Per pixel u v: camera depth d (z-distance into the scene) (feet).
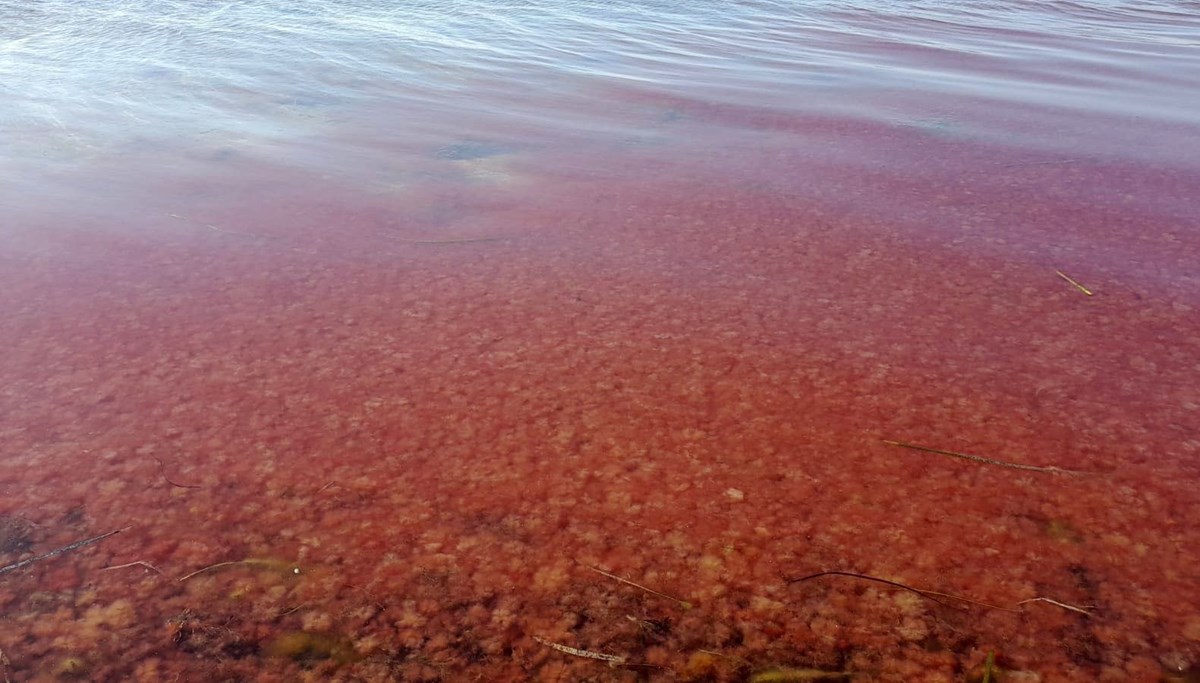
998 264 10.73
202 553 6.50
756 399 8.13
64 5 27.20
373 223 12.23
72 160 14.80
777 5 28.19
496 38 23.98
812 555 6.39
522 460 7.36
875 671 5.56
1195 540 6.43
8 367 8.73
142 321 9.61
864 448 7.44
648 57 22.11
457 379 8.48
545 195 13.24
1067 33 24.40
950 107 17.57
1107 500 6.82
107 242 11.64
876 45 23.20
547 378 8.48
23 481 7.20
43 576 6.32
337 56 21.93
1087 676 5.48
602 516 6.76
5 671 5.63
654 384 8.36
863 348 8.93
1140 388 8.18
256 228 12.08
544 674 5.57
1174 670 5.50
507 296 10.12
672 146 15.51
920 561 6.32
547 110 17.80
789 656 5.67
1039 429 7.64
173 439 7.68
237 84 19.53
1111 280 10.26
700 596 6.09
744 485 7.05
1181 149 14.73
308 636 5.85
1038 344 8.95
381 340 9.19
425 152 15.26
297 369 8.68
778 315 9.61
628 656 5.69
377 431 7.75
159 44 22.90
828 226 11.94
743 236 11.68
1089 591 6.05
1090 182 13.35
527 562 6.38
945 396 8.13
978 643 5.71
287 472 7.27
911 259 10.91
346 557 6.45
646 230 11.90
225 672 5.62
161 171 14.29
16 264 10.98
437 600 6.10
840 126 16.49
